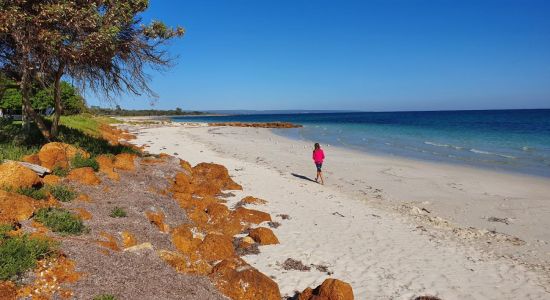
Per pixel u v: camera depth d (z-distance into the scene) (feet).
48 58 36.52
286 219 39.14
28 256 17.61
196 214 35.94
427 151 105.81
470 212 47.26
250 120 434.30
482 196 55.16
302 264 28.43
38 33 34.53
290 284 25.30
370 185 61.52
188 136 143.95
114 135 110.11
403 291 25.17
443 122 277.44
